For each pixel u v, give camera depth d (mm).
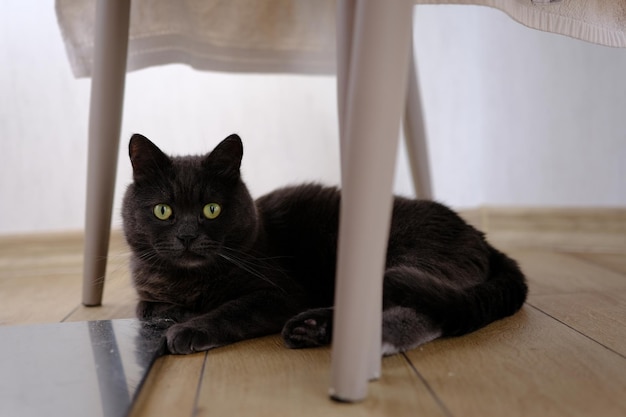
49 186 2170
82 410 825
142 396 910
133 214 1350
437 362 1007
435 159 2451
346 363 833
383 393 876
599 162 2277
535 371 960
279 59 1765
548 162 2342
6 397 872
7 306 1602
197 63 1652
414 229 1344
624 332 1172
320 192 1521
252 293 1299
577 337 1144
